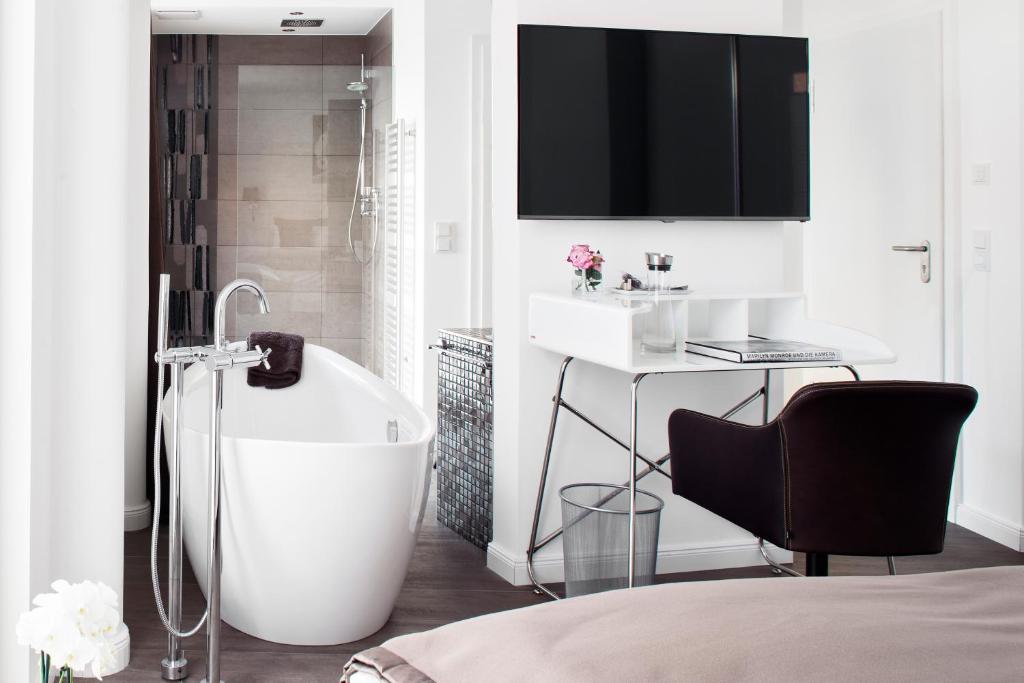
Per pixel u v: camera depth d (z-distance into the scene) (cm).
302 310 705
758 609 131
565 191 339
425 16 539
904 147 441
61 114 269
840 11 480
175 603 277
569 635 125
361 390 425
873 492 256
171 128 693
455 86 545
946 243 421
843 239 481
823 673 112
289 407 439
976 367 411
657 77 345
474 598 344
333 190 701
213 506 265
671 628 125
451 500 434
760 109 357
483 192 550
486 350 391
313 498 286
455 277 553
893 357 315
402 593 348
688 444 290
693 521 374
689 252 362
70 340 272
